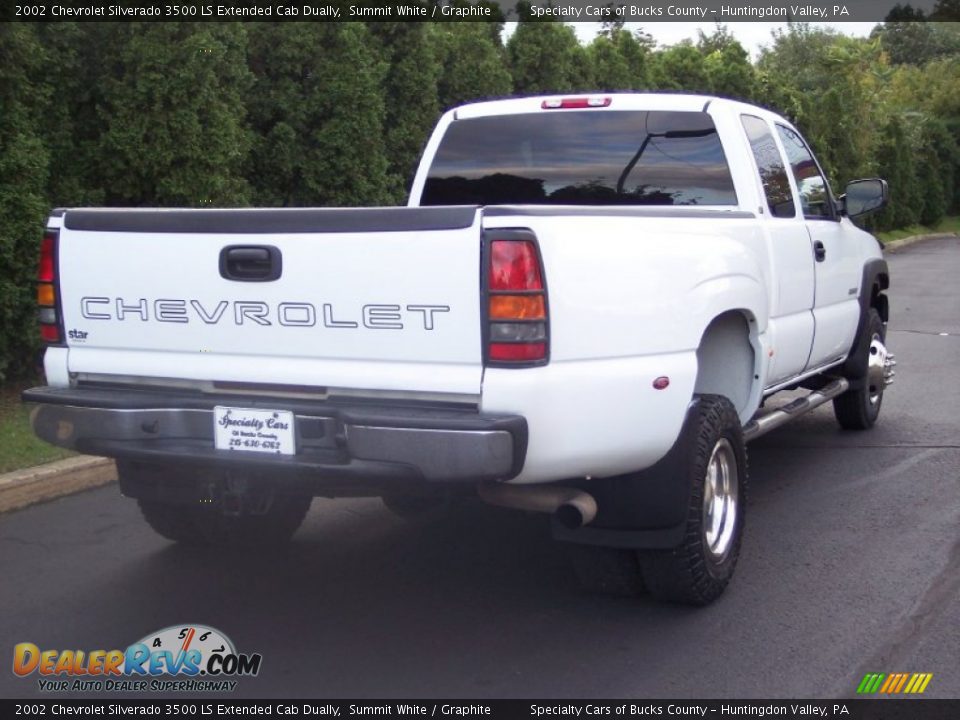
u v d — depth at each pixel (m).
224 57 9.77
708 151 5.92
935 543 5.78
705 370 5.61
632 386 4.26
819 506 6.47
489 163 6.46
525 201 6.40
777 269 5.80
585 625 4.76
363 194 11.68
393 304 4.06
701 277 4.76
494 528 6.14
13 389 8.59
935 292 19.72
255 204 11.20
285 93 11.21
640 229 4.45
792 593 5.09
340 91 11.27
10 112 8.08
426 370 4.05
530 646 4.55
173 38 9.25
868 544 5.77
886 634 4.62
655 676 4.25
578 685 4.18
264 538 5.79
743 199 5.83
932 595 5.05
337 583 5.31
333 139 11.34
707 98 5.99
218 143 9.55
